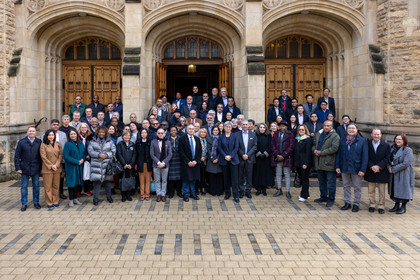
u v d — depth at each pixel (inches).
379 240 210.1
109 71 452.4
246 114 382.3
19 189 336.8
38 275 165.6
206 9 393.1
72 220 245.3
